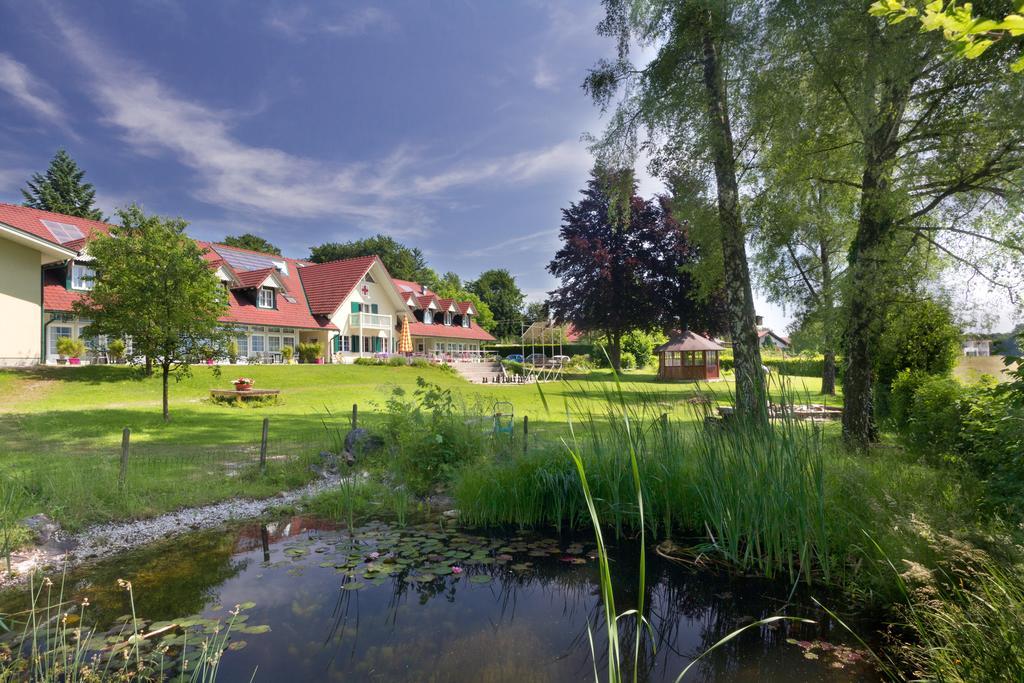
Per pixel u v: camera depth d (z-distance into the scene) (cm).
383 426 909
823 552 442
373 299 4147
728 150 1001
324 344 3706
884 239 970
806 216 1087
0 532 488
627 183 1170
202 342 1569
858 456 580
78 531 546
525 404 2069
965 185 934
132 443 1057
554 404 2078
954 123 900
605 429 664
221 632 354
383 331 4119
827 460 510
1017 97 779
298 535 573
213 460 891
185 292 1470
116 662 308
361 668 311
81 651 316
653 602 417
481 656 328
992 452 493
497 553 524
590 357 4500
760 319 3484
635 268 3356
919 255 1051
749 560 495
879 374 1265
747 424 528
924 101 962
